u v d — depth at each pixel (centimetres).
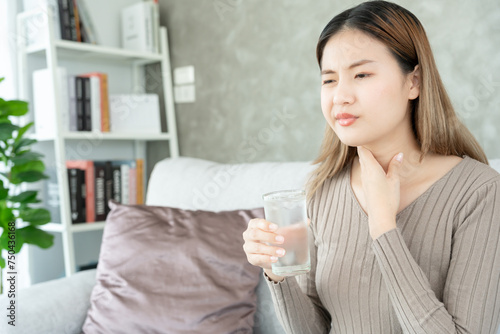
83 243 276
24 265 252
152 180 177
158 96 288
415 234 88
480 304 80
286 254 82
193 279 131
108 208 249
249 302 132
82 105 243
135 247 139
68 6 246
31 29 243
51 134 233
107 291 135
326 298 98
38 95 242
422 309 78
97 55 264
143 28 269
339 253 97
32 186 252
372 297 92
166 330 127
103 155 285
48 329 131
